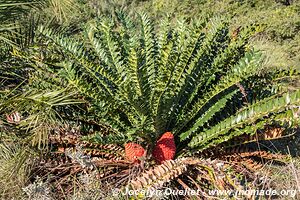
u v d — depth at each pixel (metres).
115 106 3.78
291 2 8.94
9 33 3.95
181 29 4.06
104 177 3.79
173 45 3.96
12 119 3.85
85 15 8.14
